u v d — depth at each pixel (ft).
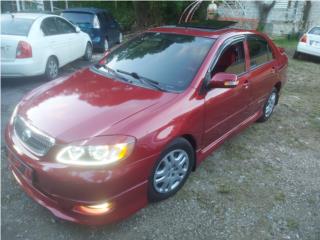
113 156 7.84
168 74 10.88
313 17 62.90
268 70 14.79
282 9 60.08
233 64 12.24
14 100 17.99
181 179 10.41
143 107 9.20
